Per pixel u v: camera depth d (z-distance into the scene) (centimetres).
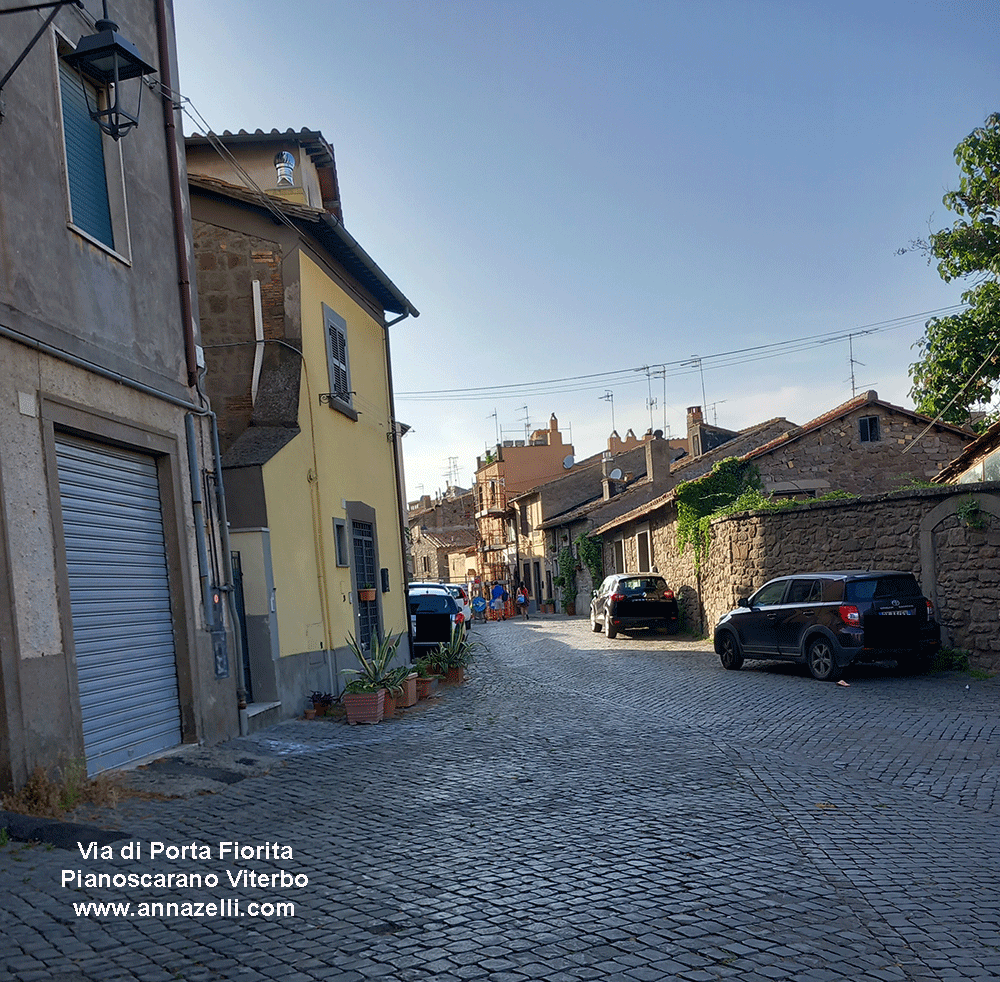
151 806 724
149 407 949
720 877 539
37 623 718
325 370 1509
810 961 417
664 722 1164
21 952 430
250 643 1180
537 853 596
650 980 399
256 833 652
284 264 1408
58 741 725
